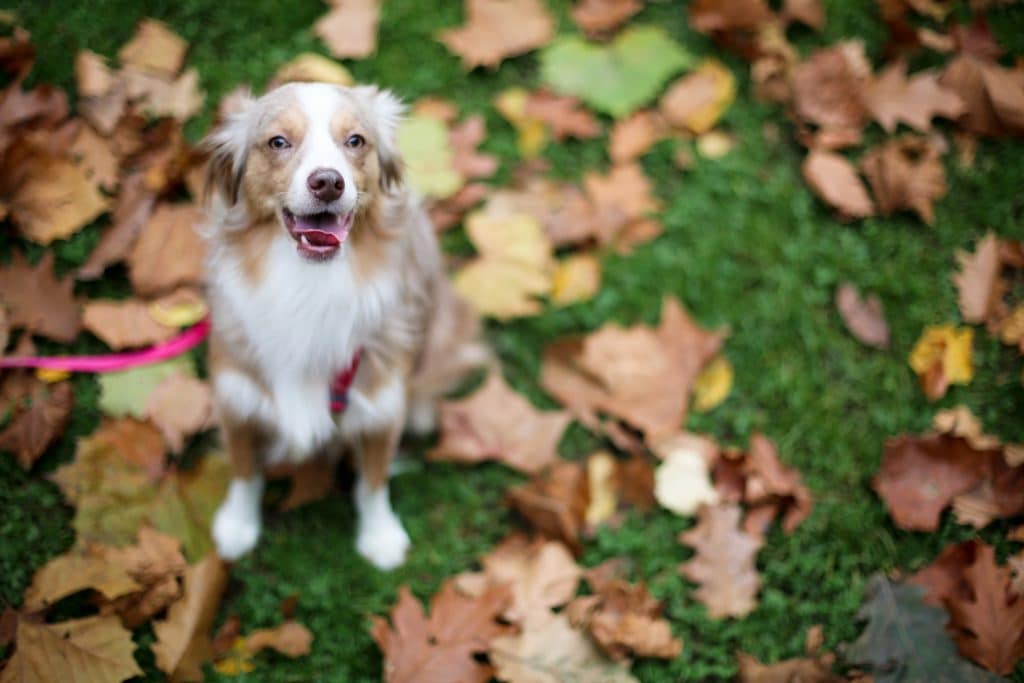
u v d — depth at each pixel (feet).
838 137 6.23
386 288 4.91
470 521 5.53
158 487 5.32
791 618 5.35
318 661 5.17
